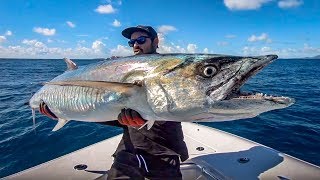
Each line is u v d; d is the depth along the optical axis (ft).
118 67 8.07
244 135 24.23
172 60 7.17
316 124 27.40
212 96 6.64
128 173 9.72
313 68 192.44
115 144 14.05
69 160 12.30
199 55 6.94
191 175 11.14
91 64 9.25
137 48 10.73
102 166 11.76
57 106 9.87
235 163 11.77
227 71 6.64
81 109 8.87
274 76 106.42
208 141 14.20
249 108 6.31
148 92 7.26
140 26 10.63
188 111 6.91
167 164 9.96
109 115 8.21
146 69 7.43
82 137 23.98
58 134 24.66
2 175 17.58
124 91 7.34
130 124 7.84
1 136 24.48
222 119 6.84
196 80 6.79
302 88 62.90
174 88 6.98
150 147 10.00
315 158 19.43
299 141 22.59
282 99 6.11
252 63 6.59
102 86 7.39
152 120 7.48
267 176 10.66
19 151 21.20
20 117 31.58
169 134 10.17
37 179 10.69
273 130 25.48
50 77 99.35
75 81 7.54
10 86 66.95
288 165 11.51
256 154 12.60
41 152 21.08
